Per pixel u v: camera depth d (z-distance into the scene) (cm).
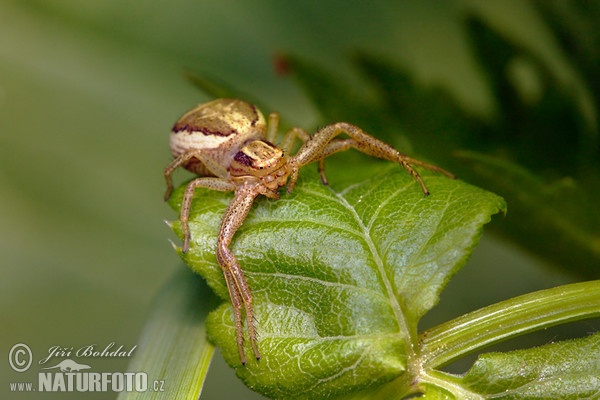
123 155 14
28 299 14
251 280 11
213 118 13
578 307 11
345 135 13
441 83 13
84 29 14
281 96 14
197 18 14
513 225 12
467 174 12
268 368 11
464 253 11
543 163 13
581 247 12
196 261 12
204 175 13
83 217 14
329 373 11
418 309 11
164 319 12
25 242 14
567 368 11
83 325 14
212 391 14
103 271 14
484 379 11
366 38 14
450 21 14
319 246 11
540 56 13
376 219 11
